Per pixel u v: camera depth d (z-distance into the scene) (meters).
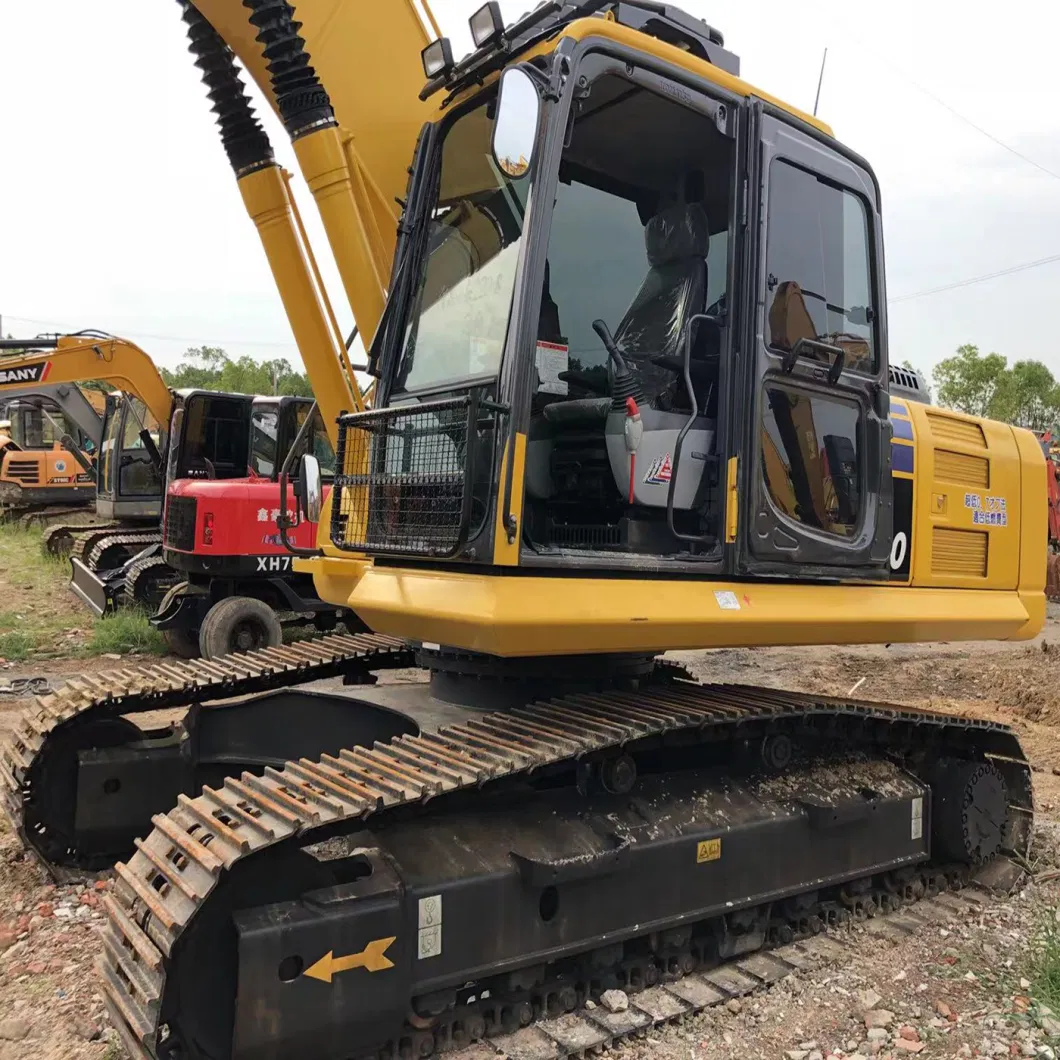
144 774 4.32
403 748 3.22
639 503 3.54
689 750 3.95
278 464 9.43
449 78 3.58
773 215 3.77
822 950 3.92
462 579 3.11
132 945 2.65
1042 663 10.53
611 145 4.01
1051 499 17.16
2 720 7.15
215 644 8.59
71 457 19.02
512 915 3.06
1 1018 3.19
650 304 4.02
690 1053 3.17
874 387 4.23
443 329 3.59
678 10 3.78
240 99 4.42
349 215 4.19
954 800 4.69
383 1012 2.78
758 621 3.60
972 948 4.01
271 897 2.69
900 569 4.43
